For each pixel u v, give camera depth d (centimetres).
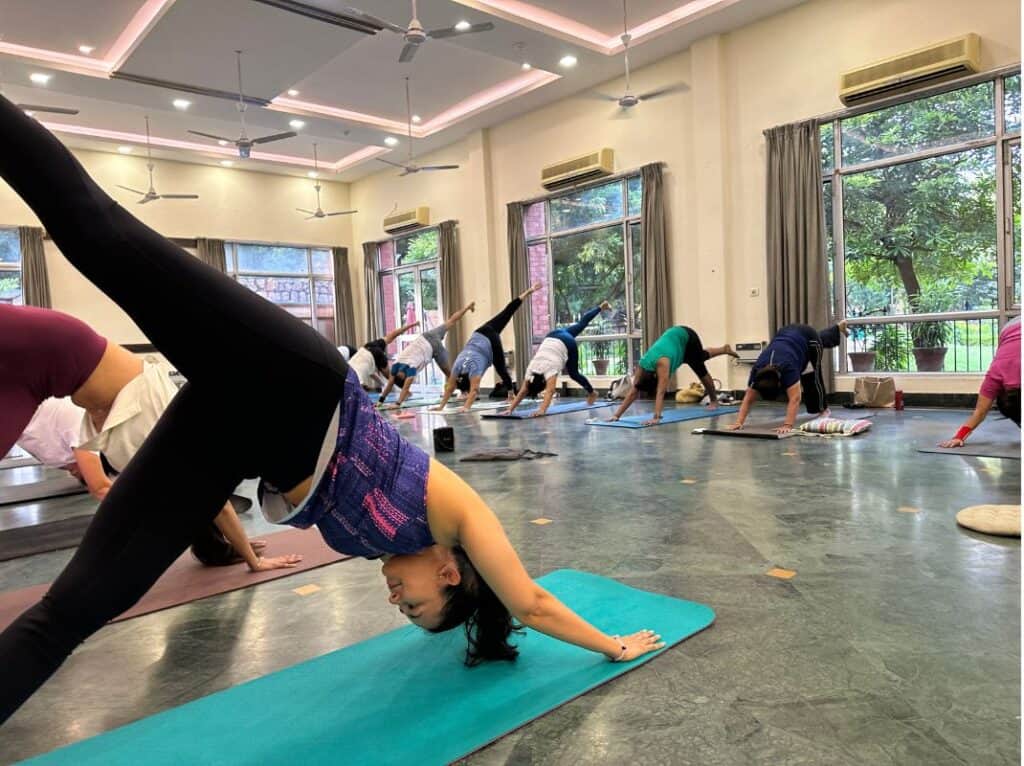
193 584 239
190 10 655
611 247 949
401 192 1280
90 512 383
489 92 970
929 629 176
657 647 170
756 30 761
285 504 132
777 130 739
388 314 1373
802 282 732
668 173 853
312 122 1009
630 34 796
